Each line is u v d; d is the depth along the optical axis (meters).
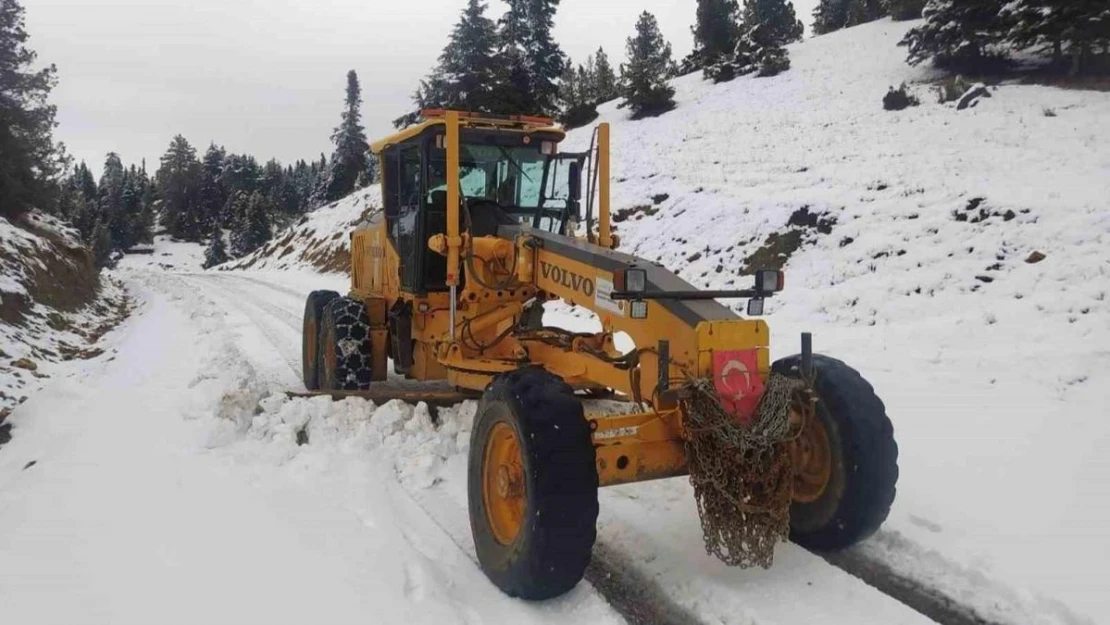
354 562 3.71
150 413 6.78
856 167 15.99
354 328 7.17
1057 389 6.90
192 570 3.59
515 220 6.18
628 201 18.50
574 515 3.37
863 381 4.00
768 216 14.30
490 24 32.25
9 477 5.46
